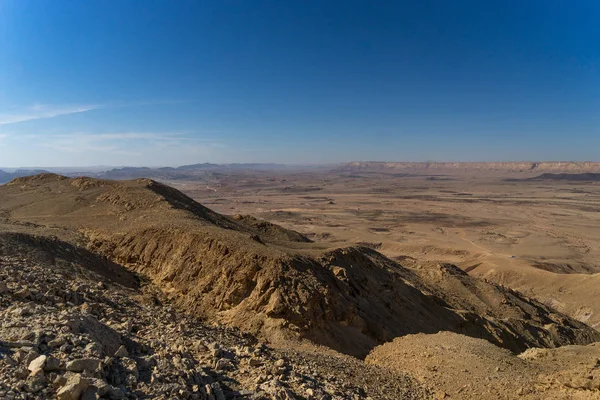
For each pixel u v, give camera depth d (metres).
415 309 35.81
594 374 14.10
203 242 31.48
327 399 11.70
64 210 54.50
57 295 14.84
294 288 26.48
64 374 7.44
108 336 10.34
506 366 18.70
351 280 32.94
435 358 20.02
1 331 8.96
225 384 10.29
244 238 32.50
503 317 47.47
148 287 29.86
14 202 61.41
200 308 27.11
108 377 8.17
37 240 28.36
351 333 26.31
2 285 12.71
